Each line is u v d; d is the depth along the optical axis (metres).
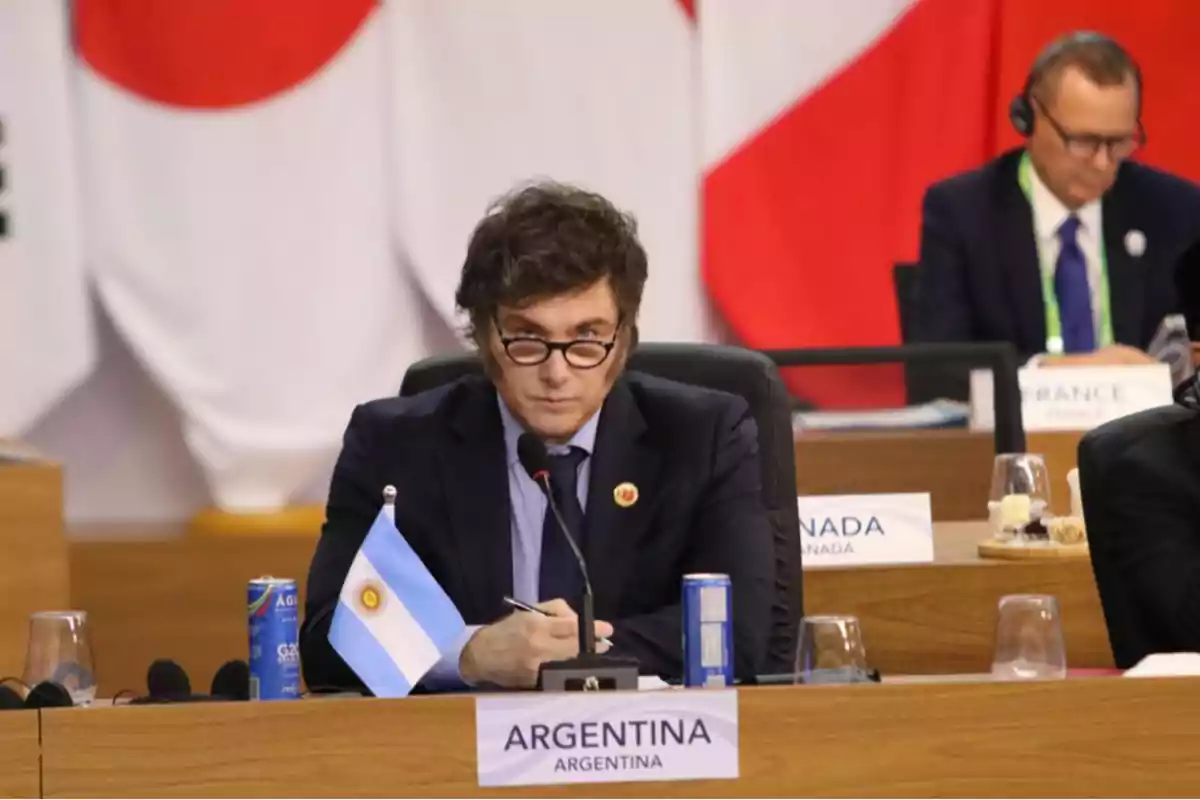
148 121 19.86
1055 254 18.62
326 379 20.11
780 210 19.94
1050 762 6.94
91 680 8.12
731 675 7.70
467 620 9.10
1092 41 18.50
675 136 19.98
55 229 19.78
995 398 13.46
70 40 19.89
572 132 20.00
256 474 20.06
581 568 8.26
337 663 8.96
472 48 19.91
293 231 20.00
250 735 6.89
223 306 19.98
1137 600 9.30
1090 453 9.54
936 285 18.72
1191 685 6.95
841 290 19.92
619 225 8.83
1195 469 9.39
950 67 19.78
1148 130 19.38
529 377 8.79
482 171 19.97
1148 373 14.06
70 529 19.77
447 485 9.23
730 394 9.63
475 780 6.88
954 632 11.84
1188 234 18.59
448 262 19.95
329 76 19.92
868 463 13.49
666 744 6.90
